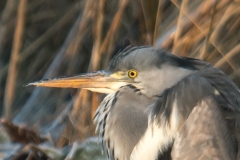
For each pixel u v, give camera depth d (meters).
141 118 6.20
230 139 5.55
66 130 8.23
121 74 6.51
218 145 5.45
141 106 6.25
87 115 8.42
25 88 11.19
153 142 5.95
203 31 8.14
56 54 11.08
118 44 9.36
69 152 7.45
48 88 10.67
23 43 11.45
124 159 6.22
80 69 10.37
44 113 10.43
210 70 6.05
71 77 6.79
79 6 10.84
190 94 5.74
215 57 8.48
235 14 8.56
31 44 11.11
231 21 8.74
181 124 5.70
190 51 8.24
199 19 8.12
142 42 8.72
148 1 8.51
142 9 8.63
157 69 6.28
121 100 6.32
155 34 8.28
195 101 5.70
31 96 10.71
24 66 11.28
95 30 8.71
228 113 5.77
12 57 9.77
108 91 6.64
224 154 5.43
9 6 11.20
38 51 11.37
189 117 5.65
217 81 5.94
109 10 9.83
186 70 6.21
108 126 6.30
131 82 6.39
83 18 9.08
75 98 9.08
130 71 6.41
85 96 8.52
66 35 11.16
